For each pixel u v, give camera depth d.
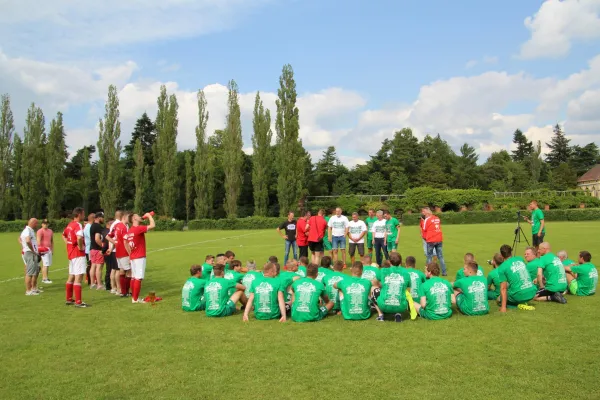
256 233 38.91
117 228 11.04
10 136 54.97
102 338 7.28
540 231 14.95
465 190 64.56
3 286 13.00
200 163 57.25
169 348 6.69
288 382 5.32
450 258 17.36
